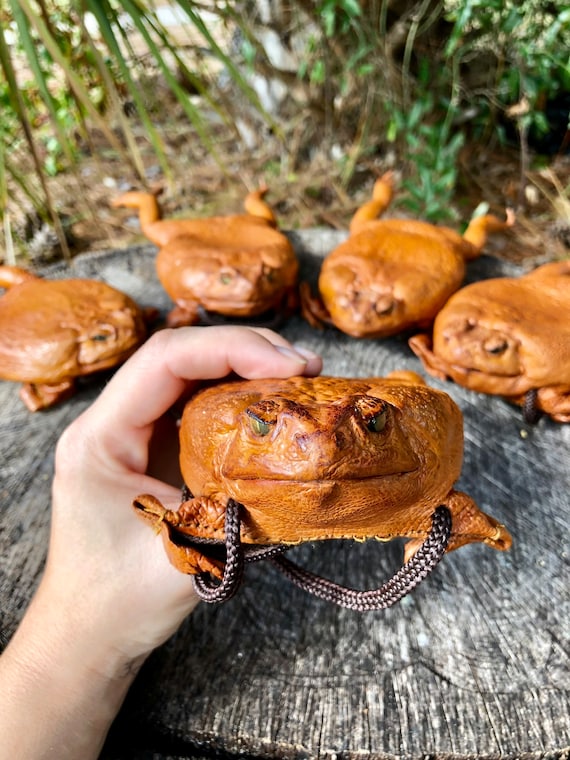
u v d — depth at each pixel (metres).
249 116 0.80
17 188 0.73
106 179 0.82
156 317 0.41
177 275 0.38
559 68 0.69
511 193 0.77
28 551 0.30
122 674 0.24
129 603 0.23
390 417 0.18
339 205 0.75
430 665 0.25
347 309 0.36
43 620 0.23
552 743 0.23
